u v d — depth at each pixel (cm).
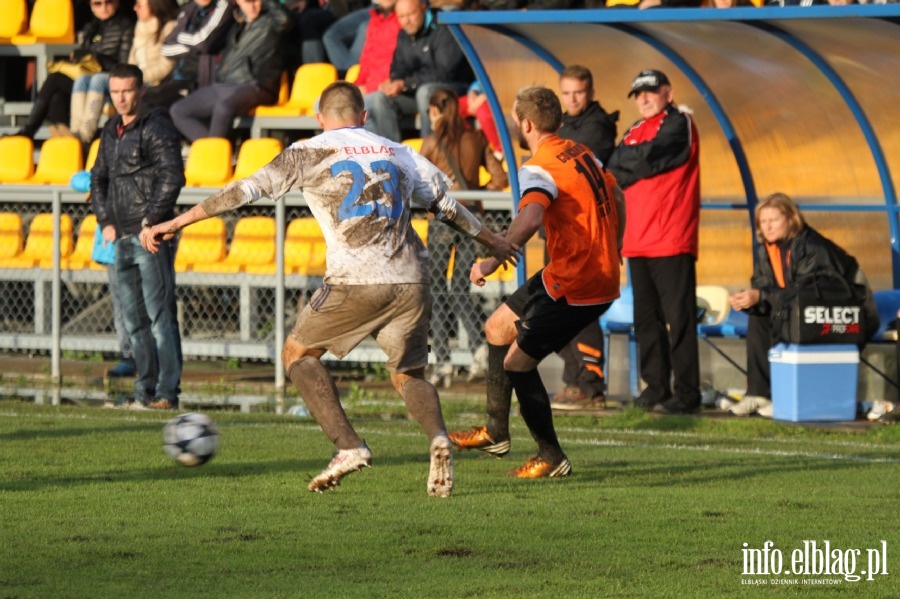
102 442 3027
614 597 1739
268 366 4894
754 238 4231
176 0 5978
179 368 3781
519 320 2592
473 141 4450
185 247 4894
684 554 1983
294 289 4800
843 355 3519
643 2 4491
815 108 4100
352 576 1836
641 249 3562
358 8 5853
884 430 3316
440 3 5197
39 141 6041
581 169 2567
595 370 3769
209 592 1747
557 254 2566
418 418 2358
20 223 5175
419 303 2323
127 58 5841
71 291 5150
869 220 4159
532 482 2584
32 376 4538
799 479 2645
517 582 1808
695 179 3559
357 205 2283
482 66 3928
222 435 3170
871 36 3684
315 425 3378
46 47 6331
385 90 5069
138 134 3628
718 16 3481
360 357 4578
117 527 2136
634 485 2559
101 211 3694
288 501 2352
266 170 2281
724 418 3531
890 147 4081
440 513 2255
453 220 2383
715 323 3975
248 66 5431
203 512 2253
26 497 2373
